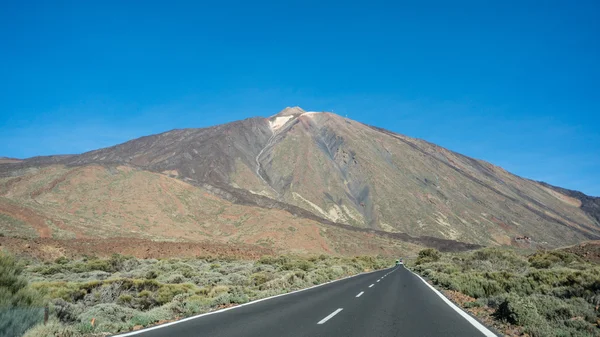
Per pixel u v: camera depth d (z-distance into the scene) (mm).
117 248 53219
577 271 21750
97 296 15758
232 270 33062
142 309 14742
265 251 70500
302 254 82750
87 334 8430
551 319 10680
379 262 70312
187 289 17828
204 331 8766
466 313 12148
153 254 54312
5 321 7867
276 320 10305
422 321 10547
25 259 37000
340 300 15195
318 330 9047
